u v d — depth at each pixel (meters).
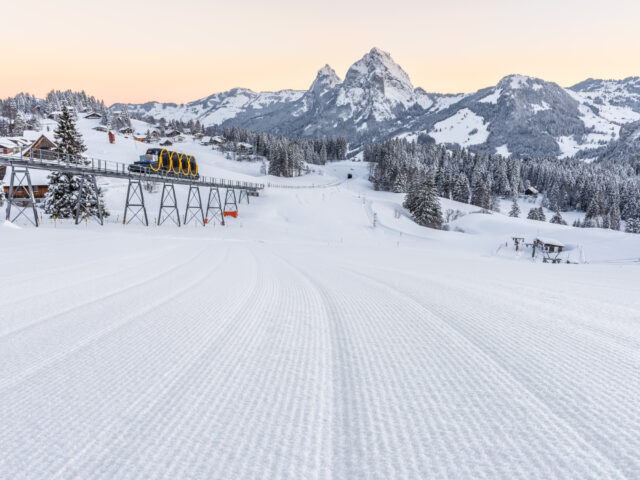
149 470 1.72
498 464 1.74
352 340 3.81
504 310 5.28
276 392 2.57
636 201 121.62
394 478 1.64
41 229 23.14
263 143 156.50
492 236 60.91
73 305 5.40
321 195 81.50
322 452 1.87
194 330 4.15
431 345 3.64
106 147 97.25
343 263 13.91
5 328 4.19
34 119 161.50
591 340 3.81
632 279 9.48
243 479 1.65
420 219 69.56
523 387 2.64
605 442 1.91
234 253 17.19
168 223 46.78
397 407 2.35
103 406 2.36
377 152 165.38
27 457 1.82
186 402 2.42
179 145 149.38
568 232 60.81
